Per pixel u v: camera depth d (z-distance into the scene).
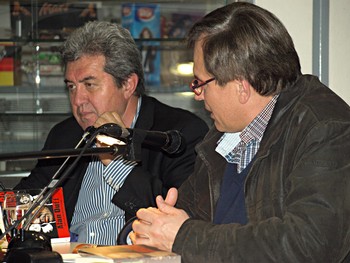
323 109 1.98
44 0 3.62
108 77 2.69
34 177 2.96
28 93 3.60
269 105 2.07
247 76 2.02
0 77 3.60
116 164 2.57
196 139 2.79
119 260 1.60
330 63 3.22
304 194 1.83
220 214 2.15
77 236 2.73
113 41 2.70
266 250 1.77
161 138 1.98
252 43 2.01
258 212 2.00
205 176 2.32
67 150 1.84
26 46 3.61
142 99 2.89
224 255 1.78
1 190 2.51
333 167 1.86
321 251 1.77
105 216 2.70
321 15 3.19
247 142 2.12
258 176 2.04
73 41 2.70
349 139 1.91
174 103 3.56
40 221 2.33
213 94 2.06
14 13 3.61
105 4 3.63
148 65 3.62
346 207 1.82
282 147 2.01
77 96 2.69
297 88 2.08
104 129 1.90
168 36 3.60
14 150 3.56
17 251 1.68
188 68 3.56
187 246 1.82
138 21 3.62
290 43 2.08
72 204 2.79
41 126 3.59
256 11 2.07
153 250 1.72
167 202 2.08
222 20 2.05
